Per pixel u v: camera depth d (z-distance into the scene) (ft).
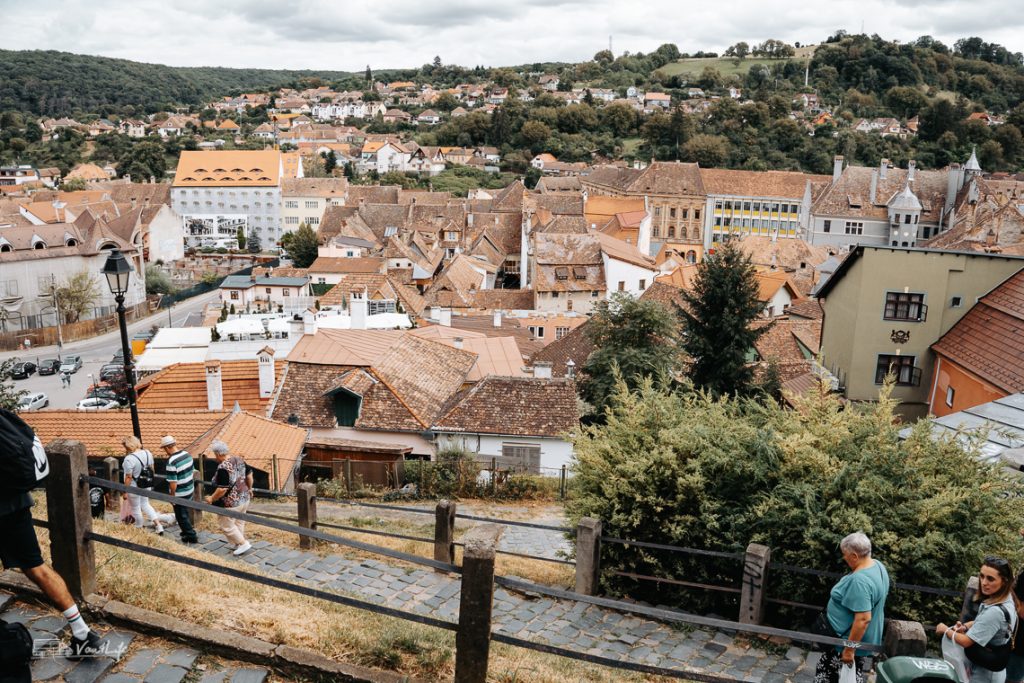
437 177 590.14
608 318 138.21
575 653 21.72
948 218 326.85
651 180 425.69
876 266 107.34
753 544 36.76
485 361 126.00
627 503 41.73
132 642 23.94
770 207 417.08
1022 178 433.48
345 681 23.44
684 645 35.78
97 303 286.46
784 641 36.37
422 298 241.76
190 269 391.65
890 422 40.47
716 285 130.00
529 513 73.67
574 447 46.01
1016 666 23.40
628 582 42.52
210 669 23.26
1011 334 93.30
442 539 44.52
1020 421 64.69
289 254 395.34
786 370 133.28
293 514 63.05
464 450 89.35
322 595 22.77
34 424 79.20
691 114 645.51
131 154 630.33
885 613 34.99
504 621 37.73
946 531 35.35
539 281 231.09
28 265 269.85
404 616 22.59
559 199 372.17
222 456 44.52
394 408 98.78
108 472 58.39
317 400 100.01
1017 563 34.06
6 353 248.93
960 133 536.42
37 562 21.47
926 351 108.58
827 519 35.70
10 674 18.17
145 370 147.95
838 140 545.03
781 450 39.65
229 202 486.38
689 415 44.98
